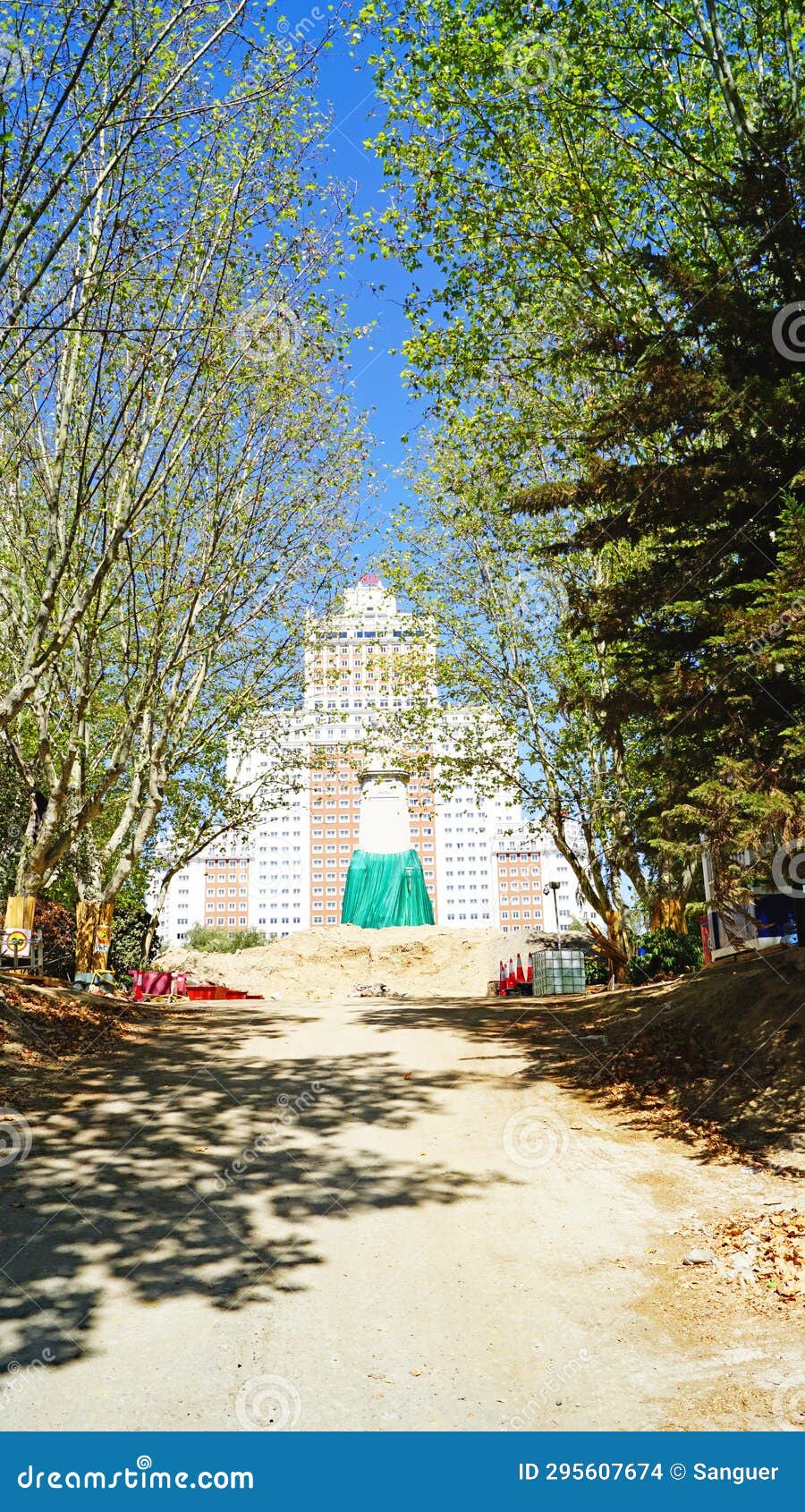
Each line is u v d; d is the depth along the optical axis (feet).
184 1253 24.71
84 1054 45.34
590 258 56.54
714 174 49.65
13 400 58.80
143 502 57.98
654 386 37.45
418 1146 33.68
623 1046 43.52
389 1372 19.24
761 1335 20.30
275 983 129.29
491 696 85.35
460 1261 24.70
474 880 416.05
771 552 37.70
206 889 440.04
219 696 91.35
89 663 62.34
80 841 87.66
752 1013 40.32
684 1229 26.32
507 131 55.77
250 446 74.02
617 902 80.07
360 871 164.96
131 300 56.59
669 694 35.58
